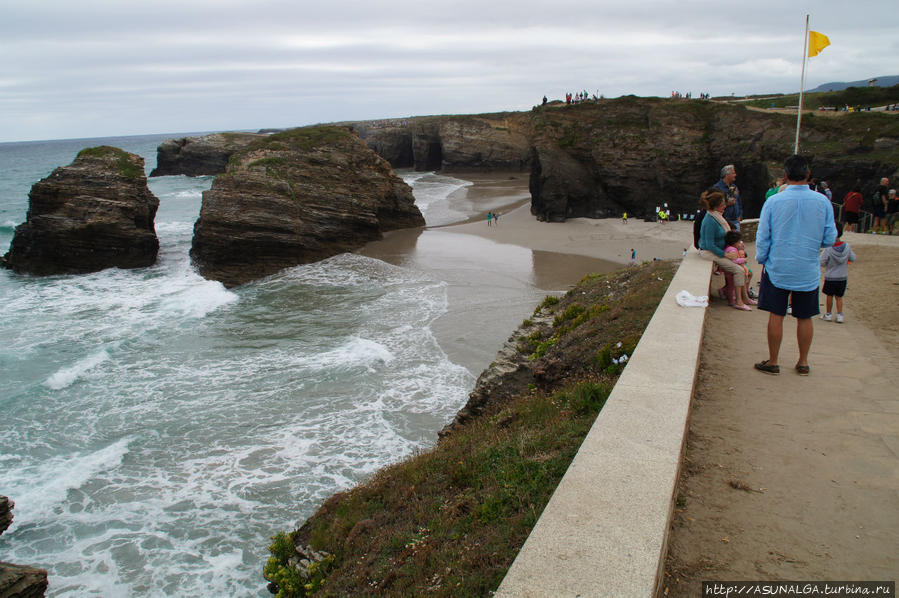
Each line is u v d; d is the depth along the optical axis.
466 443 8.45
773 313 5.77
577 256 36.16
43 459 14.16
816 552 3.39
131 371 19.45
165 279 34.59
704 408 5.32
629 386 4.69
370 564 6.40
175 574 10.29
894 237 13.90
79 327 24.78
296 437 14.64
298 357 20.06
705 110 48.22
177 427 15.46
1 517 8.21
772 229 5.62
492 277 31.14
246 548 10.85
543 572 2.73
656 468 3.51
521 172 103.44
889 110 45.50
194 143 99.75
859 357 6.34
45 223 35.94
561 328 12.02
